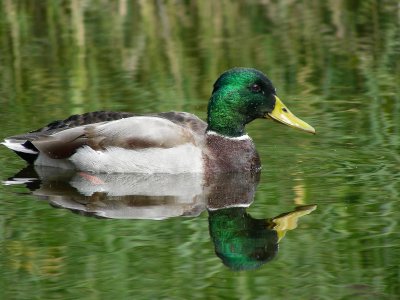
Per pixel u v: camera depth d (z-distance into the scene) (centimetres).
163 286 998
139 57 2117
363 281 1005
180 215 1248
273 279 1016
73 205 1291
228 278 1022
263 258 1077
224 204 1298
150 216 1243
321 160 1479
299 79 1952
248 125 1694
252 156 1477
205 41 2244
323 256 1078
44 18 2444
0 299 970
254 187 1370
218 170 1457
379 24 2359
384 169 1417
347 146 1541
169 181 1432
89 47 2206
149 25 2392
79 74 1991
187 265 1062
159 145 1458
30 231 1175
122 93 1852
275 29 2352
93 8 2534
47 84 1923
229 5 2562
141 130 1468
